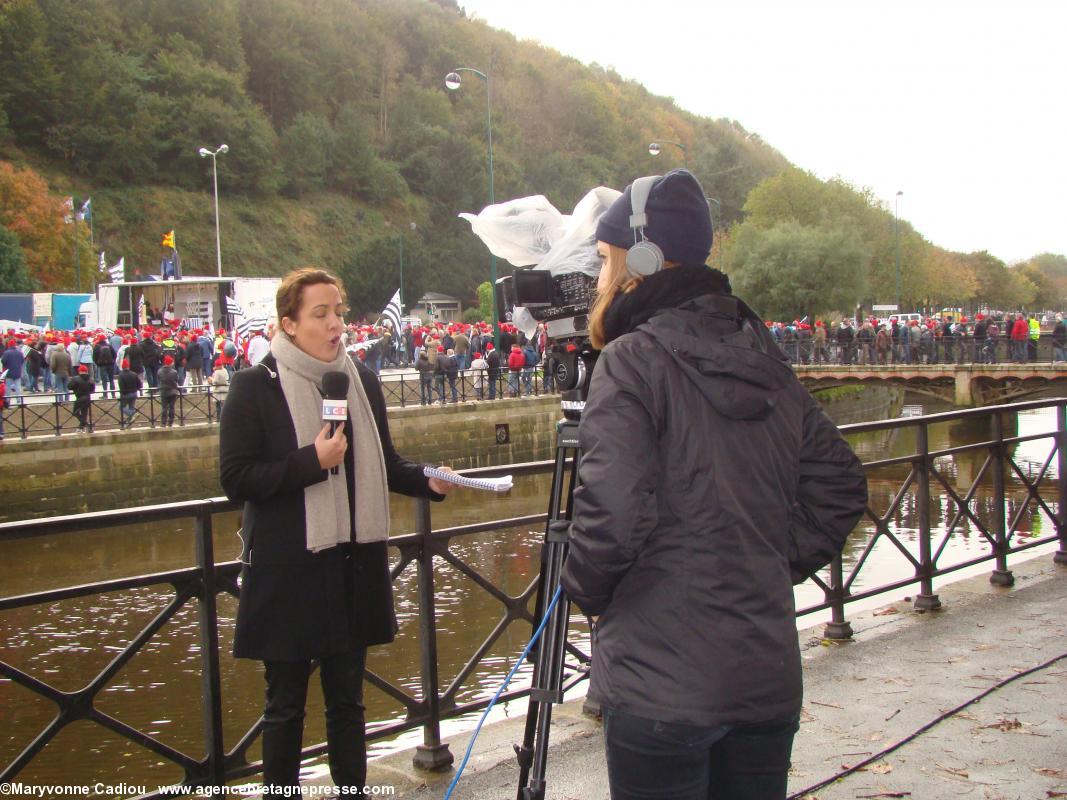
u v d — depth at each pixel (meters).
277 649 2.57
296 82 105.62
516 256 2.56
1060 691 3.95
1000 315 74.81
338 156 100.25
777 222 60.56
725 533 1.70
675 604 1.69
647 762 1.69
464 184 103.44
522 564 11.84
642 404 1.72
